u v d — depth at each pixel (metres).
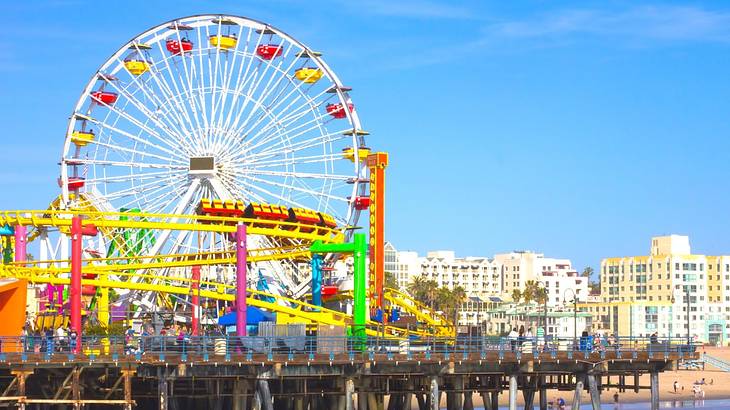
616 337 98.00
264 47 147.12
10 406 79.31
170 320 136.00
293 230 135.12
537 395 150.50
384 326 112.81
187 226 116.12
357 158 146.88
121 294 139.38
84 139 146.50
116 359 78.69
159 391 80.94
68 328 101.12
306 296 142.62
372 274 134.50
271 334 95.81
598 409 93.81
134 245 142.25
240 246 98.81
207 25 147.75
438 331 141.50
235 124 145.88
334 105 148.00
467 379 99.12
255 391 84.31
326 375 86.44
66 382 80.31
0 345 80.88
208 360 80.94
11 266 109.81
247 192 145.88
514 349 92.56
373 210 136.00
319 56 149.38
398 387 101.31
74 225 93.44
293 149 147.38
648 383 187.88
